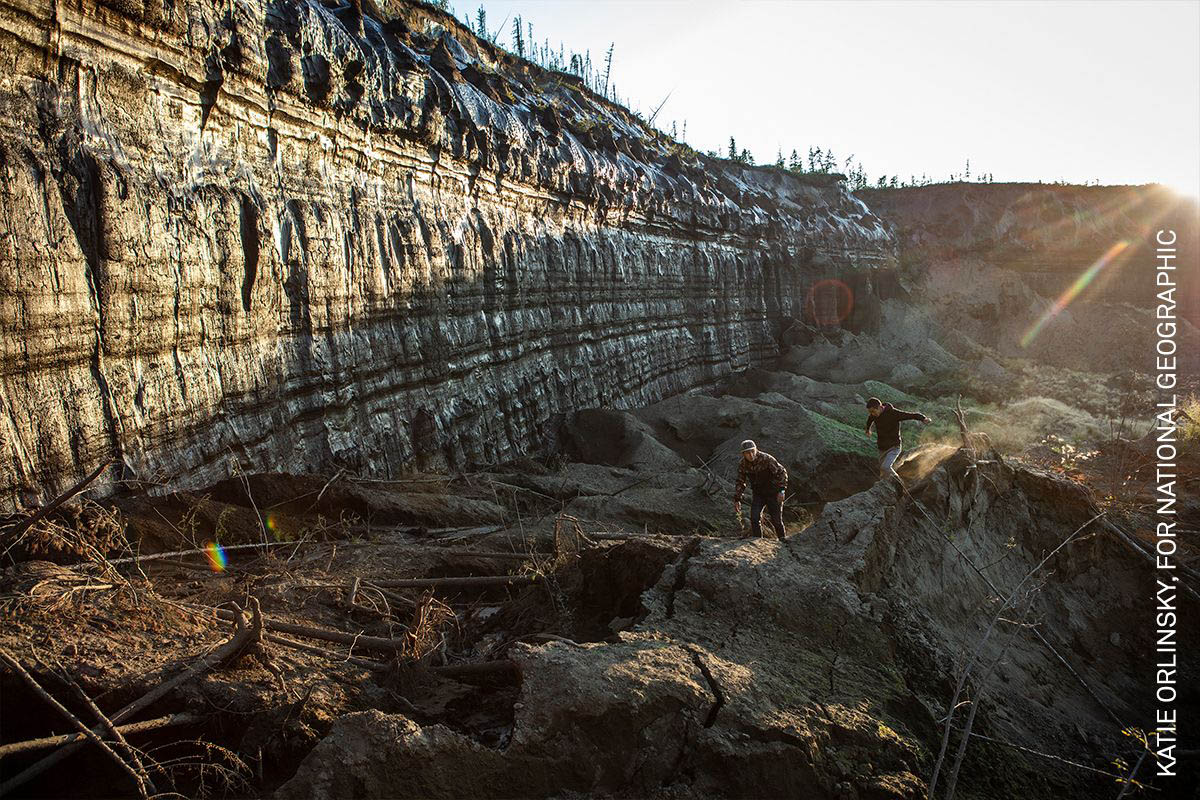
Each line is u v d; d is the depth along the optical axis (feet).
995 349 186.70
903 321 172.45
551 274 77.87
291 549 31.94
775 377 119.96
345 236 47.50
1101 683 27.45
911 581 25.61
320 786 13.51
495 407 65.46
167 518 29.63
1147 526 45.06
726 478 64.90
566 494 54.85
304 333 43.42
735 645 19.08
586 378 83.66
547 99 111.24
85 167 29.48
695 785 14.99
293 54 42.88
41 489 26.55
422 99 56.29
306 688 17.66
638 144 118.73
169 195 34.19
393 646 20.39
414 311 55.11
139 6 32.48
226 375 37.24
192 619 20.39
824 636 20.25
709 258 123.13
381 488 44.42
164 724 15.83
